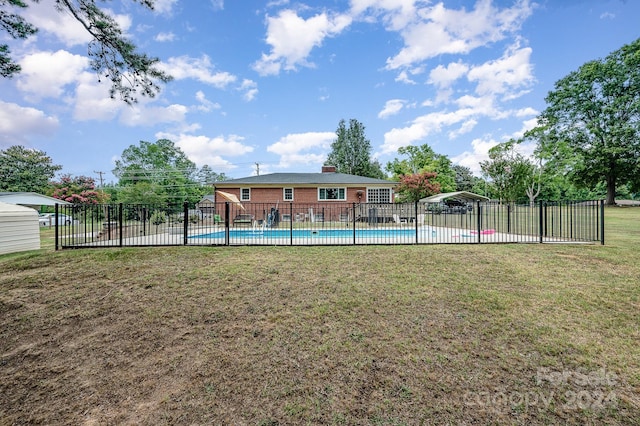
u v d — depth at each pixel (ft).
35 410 6.93
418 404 6.95
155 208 37.29
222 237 33.35
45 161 102.83
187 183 127.85
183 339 10.16
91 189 104.94
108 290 14.78
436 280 15.89
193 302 13.23
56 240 24.66
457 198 71.00
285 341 9.91
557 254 21.54
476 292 14.14
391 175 129.90
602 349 9.32
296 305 12.78
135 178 117.70
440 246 24.85
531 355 8.98
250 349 9.46
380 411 6.72
